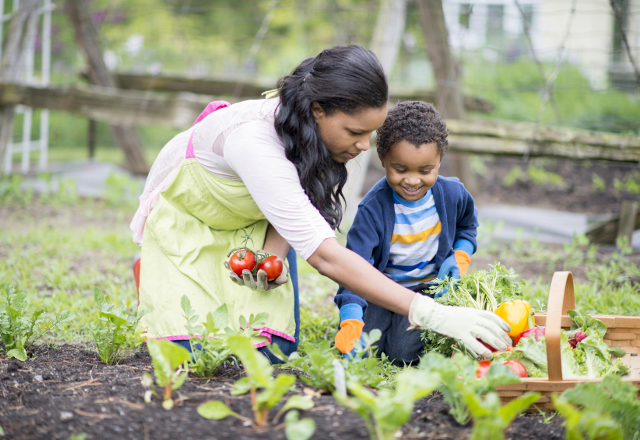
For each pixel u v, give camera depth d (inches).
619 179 348.2
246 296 101.7
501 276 105.8
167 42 541.6
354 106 81.0
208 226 105.0
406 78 427.2
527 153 220.7
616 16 196.1
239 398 76.7
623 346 98.1
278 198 86.0
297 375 91.4
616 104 412.2
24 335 100.9
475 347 82.1
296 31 585.0
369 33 396.8
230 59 565.9
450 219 110.9
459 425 72.4
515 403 60.8
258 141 88.2
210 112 105.1
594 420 61.2
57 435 68.1
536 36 510.6
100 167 392.5
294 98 85.1
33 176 353.4
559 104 416.8
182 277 100.2
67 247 199.6
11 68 294.7
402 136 97.5
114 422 70.2
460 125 229.0
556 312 80.0
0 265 168.6
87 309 135.7
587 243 213.2
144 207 107.0
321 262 85.0
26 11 292.4
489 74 445.4
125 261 189.8
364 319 112.0
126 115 283.1
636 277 176.9
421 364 71.8
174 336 97.3
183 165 99.0
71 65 433.7
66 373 89.4
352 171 119.4
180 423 69.7
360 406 63.2
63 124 457.7
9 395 80.2
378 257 110.1
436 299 103.0
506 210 306.0
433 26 255.8
